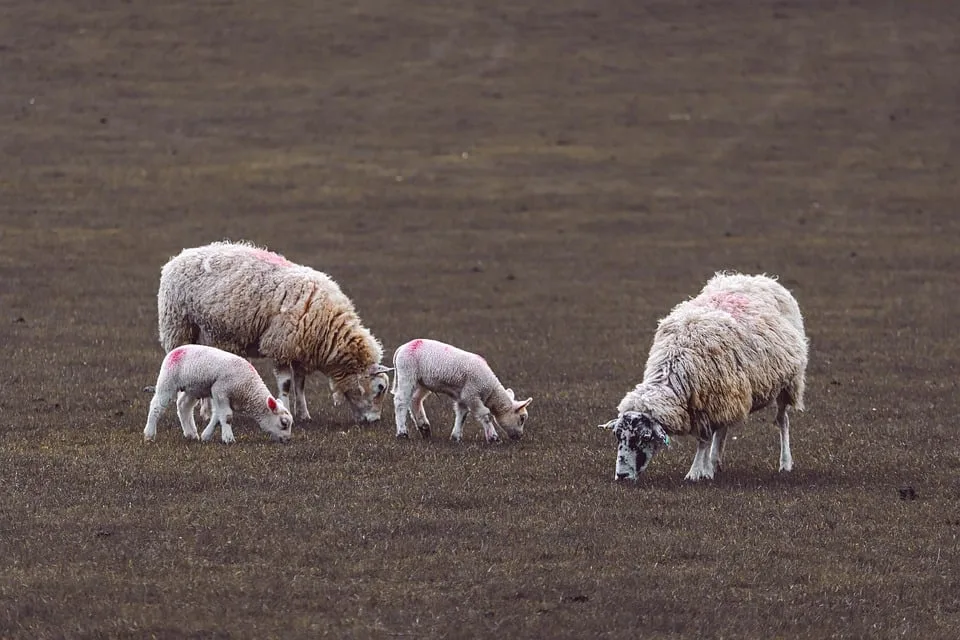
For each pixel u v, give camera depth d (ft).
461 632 29.37
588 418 53.01
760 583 33.14
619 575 33.09
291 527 36.01
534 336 77.71
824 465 45.27
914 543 36.47
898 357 71.05
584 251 111.14
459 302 90.43
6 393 54.85
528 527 36.60
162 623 29.43
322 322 49.85
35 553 33.50
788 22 203.72
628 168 143.84
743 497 40.22
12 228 110.42
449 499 39.11
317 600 31.01
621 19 205.46
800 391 43.86
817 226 121.80
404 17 203.82
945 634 30.22
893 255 110.32
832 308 89.45
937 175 142.41
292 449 44.60
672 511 38.37
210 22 195.72
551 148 151.12
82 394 55.11
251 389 45.39
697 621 30.40
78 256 101.40
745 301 43.42
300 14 203.00
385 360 68.69
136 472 40.91
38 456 42.93
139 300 86.02
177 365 45.39
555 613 30.63
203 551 34.01
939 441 49.73
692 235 118.11
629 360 69.72
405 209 125.39
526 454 45.55
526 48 192.03
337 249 108.99
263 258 51.55
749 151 151.23
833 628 30.40
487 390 47.14
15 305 82.58
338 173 137.90
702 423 41.47
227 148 146.00
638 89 175.83
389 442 46.42
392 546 34.71
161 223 115.44
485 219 122.62
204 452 43.75
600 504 38.96
